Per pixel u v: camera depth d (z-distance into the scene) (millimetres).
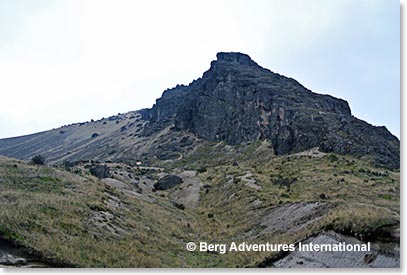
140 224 26906
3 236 17594
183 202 47875
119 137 145375
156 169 76500
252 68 117188
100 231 22406
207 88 113938
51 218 21359
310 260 18297
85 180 34750
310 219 24625
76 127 188875
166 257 21797
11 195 23516
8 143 186500
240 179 48906
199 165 81875
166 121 135000
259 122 88438
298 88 100562
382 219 18500
